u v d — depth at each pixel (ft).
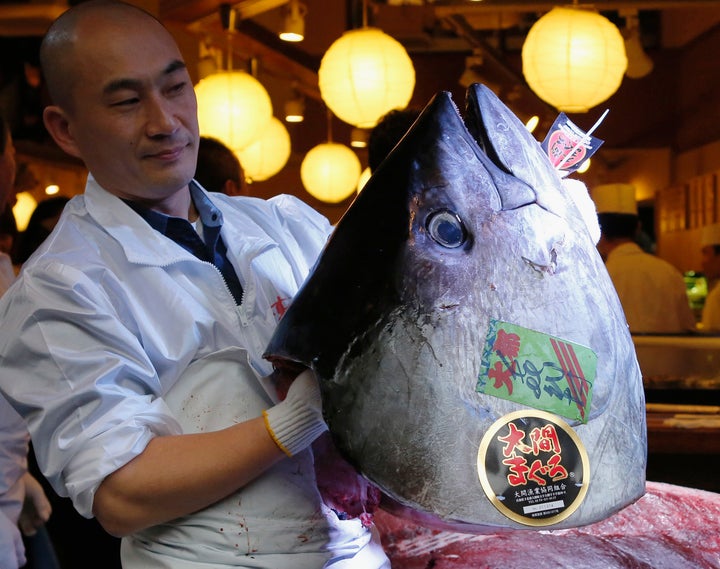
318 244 6.13
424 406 4.17
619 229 16.43
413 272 4.25
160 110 5.11
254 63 19.17
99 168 5.31
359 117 16.35
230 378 5.20
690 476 10.92
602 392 4.36
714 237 20.90
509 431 4.19
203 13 15.70
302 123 30.07
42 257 5.13
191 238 5.46
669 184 30.45
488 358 4.22
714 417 11.23
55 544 11.53
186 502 4.75
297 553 5.17
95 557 11.54
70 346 4.91
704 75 27.50
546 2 17.28
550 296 4.34
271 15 24.54
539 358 4.26
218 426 5.16
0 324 5.14
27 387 4.97
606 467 4.33
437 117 4.45
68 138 5.51
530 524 4.18
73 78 5.14
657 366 12.88
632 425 4.46
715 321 19.04
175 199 5.55
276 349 4.41
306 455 5.26
